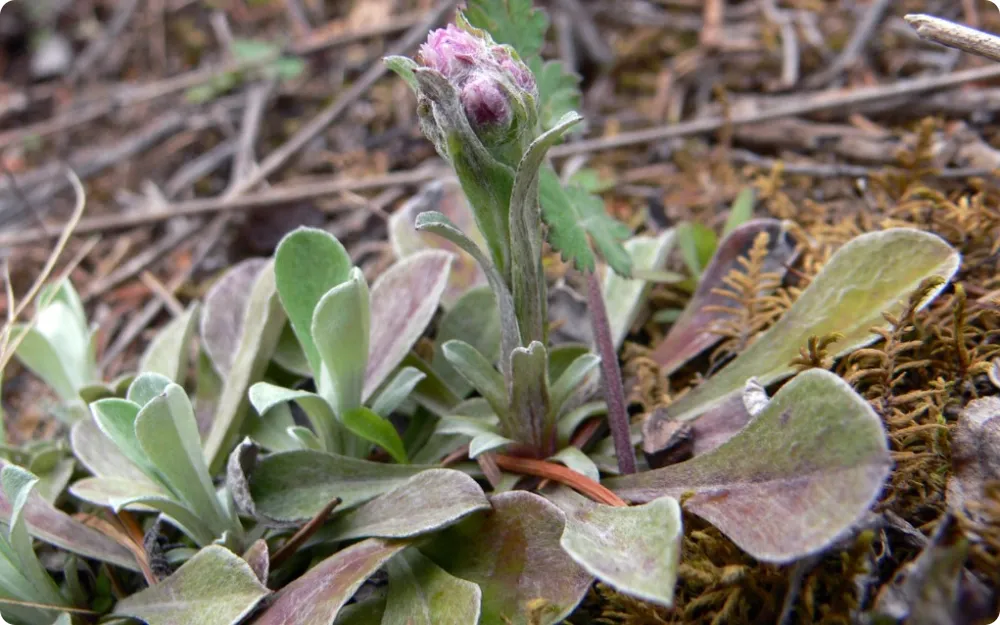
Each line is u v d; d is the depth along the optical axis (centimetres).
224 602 12
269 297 14
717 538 12
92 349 16
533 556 12
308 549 13
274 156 24
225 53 30
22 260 23
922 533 12
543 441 13
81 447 14
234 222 22
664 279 15
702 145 21
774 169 18
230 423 14
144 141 26
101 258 22
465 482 12
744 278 15
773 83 22
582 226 14
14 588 13
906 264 13
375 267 19
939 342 13
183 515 13
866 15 22
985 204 16
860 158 19
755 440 11
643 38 25
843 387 11
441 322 15
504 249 12
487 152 12
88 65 31
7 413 18
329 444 14
